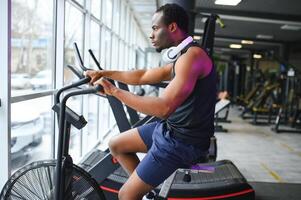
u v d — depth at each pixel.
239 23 8.38
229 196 2.97
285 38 11.20
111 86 1.53
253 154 5.69
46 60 3.57
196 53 1.55
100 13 5.49
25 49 2.93
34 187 1.70
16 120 2.69
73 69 2.02
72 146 4.61
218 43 12.96
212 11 7.07
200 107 1.61
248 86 13.75
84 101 4.93
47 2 3.49
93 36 5.18
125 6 8.55
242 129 8.40
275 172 4.62
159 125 1.78
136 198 1.68
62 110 1.55
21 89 2.86
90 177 1.69
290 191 3.83
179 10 1.65
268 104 10.00
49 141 3.42
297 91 9.08
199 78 1.58
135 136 1.85
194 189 2.93
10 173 2.24
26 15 2.93
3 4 2.12
